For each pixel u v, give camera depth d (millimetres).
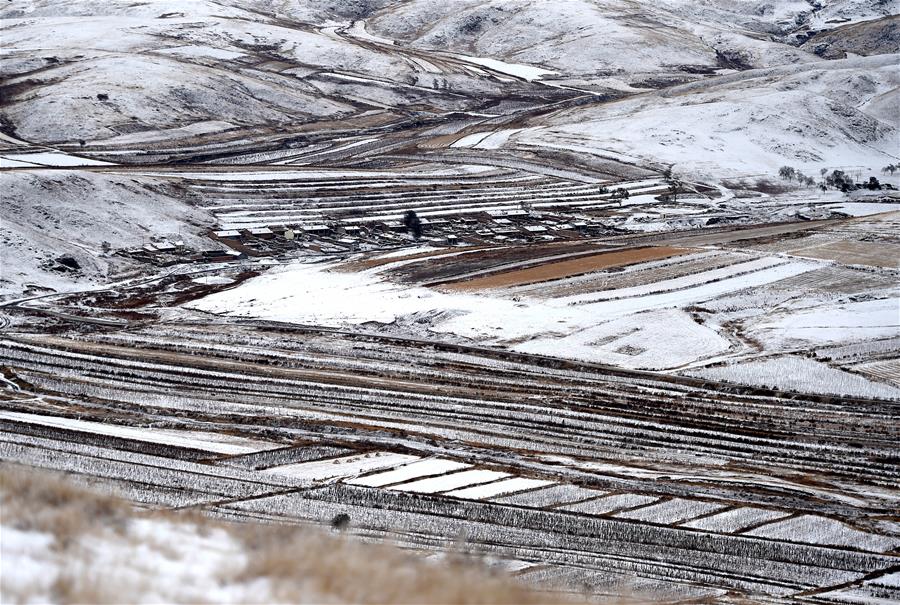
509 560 139625
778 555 148625
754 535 154125
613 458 188625
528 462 182375
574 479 173250
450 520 153625
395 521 152625
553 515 157250
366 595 51875
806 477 183125
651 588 133750
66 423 195250
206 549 60781
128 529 62000
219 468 173625
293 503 158250
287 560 56875
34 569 50344
